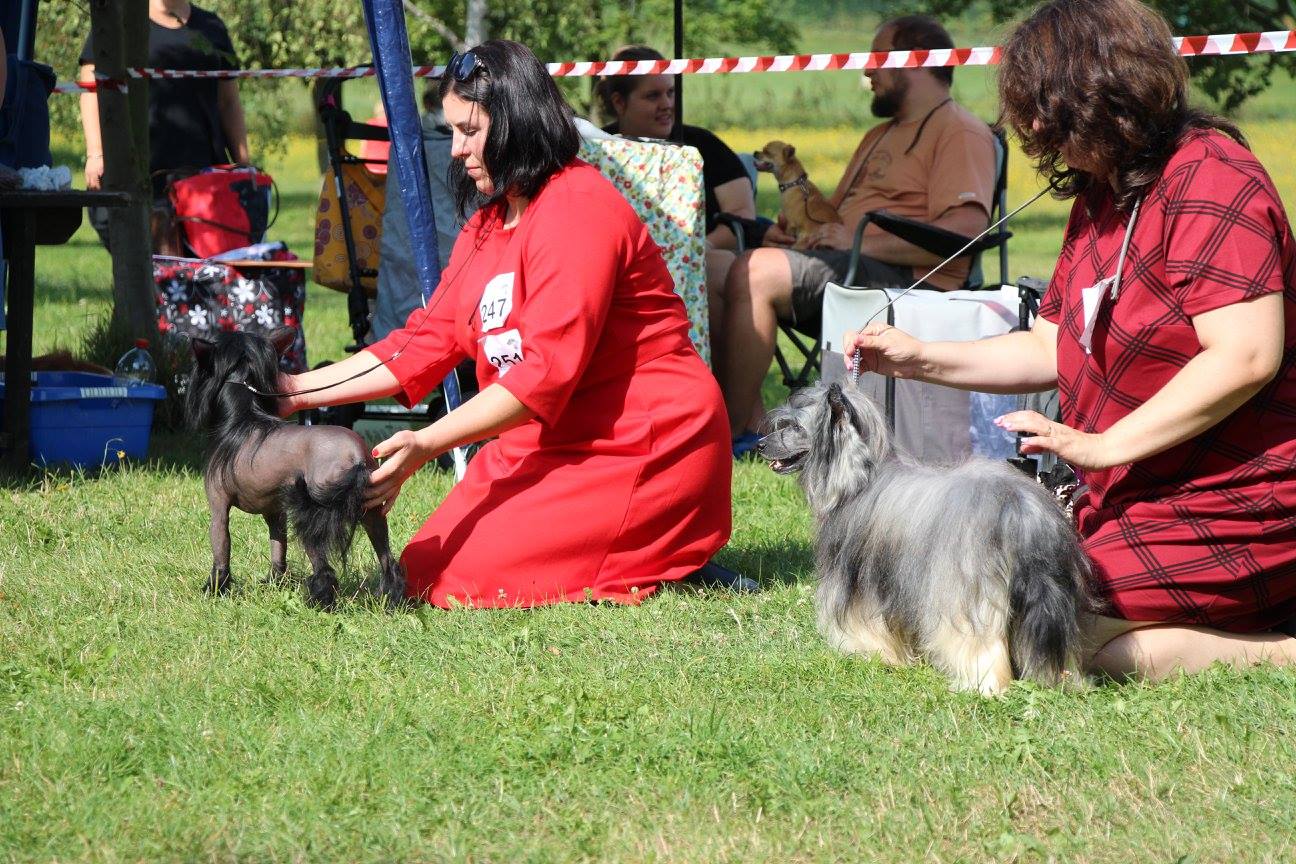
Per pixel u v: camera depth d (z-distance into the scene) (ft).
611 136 27.12
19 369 25.95
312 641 16.76
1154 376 15.14
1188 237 14.42
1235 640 15.78
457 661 16.26
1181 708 14.52
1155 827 12.01
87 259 72.23
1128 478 15.64
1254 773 12.98
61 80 58.49
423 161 23.79
